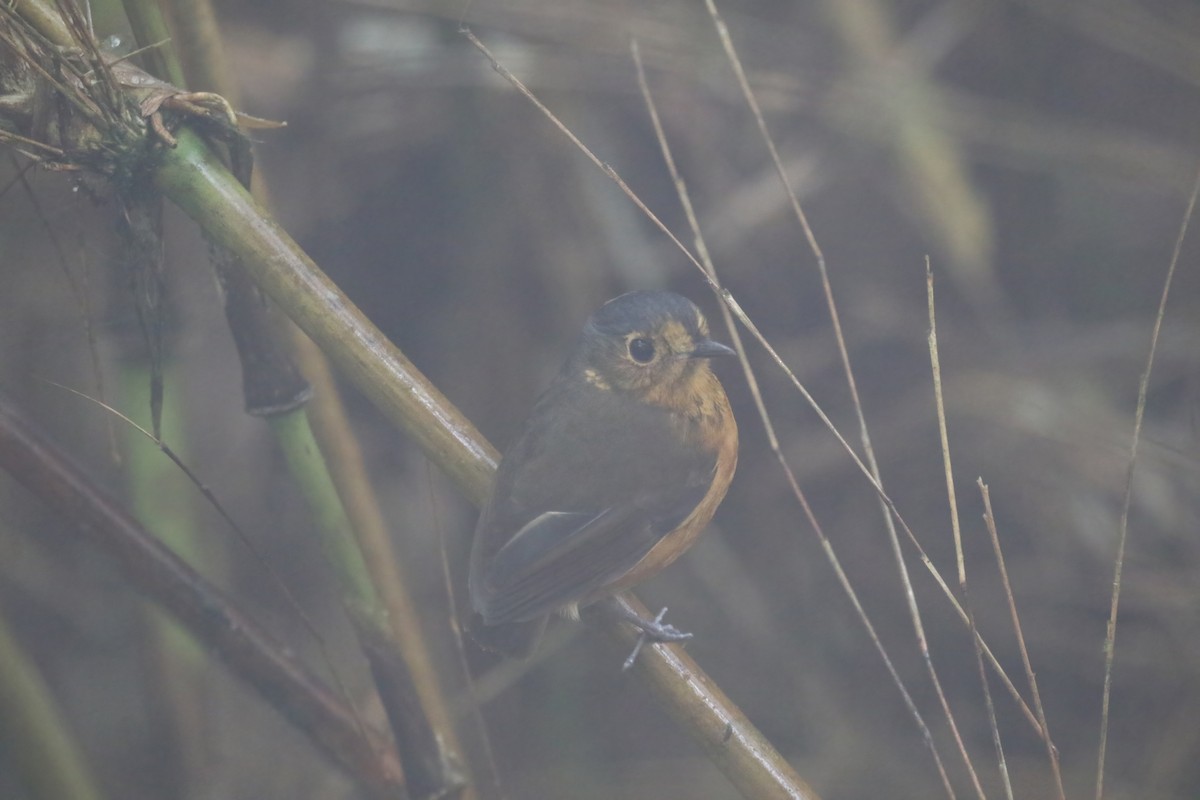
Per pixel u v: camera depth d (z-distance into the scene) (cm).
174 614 611
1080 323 1143
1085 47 1159
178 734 959
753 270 1193
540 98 1121
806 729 1089
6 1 556
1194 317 1073
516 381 1175
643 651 596
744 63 1067
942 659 1103
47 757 666
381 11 1122
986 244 1105
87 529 590
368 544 674
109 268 776
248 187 575
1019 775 1014
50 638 1139
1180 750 959
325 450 667
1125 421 1059
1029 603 1076
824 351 1183
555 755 1092
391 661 652
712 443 793
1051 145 1059
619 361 783
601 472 750
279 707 636
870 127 1064
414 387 589
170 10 622
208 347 1024
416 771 654
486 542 720
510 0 1049
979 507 1116
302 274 564
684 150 1174
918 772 1044
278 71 1123
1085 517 1052
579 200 1148
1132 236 1133
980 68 1183
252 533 1134
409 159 1165
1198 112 1127
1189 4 1063
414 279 1202
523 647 720
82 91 545
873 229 1189
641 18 1066
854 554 1140
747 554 1166
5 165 861
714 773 1067
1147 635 1030
